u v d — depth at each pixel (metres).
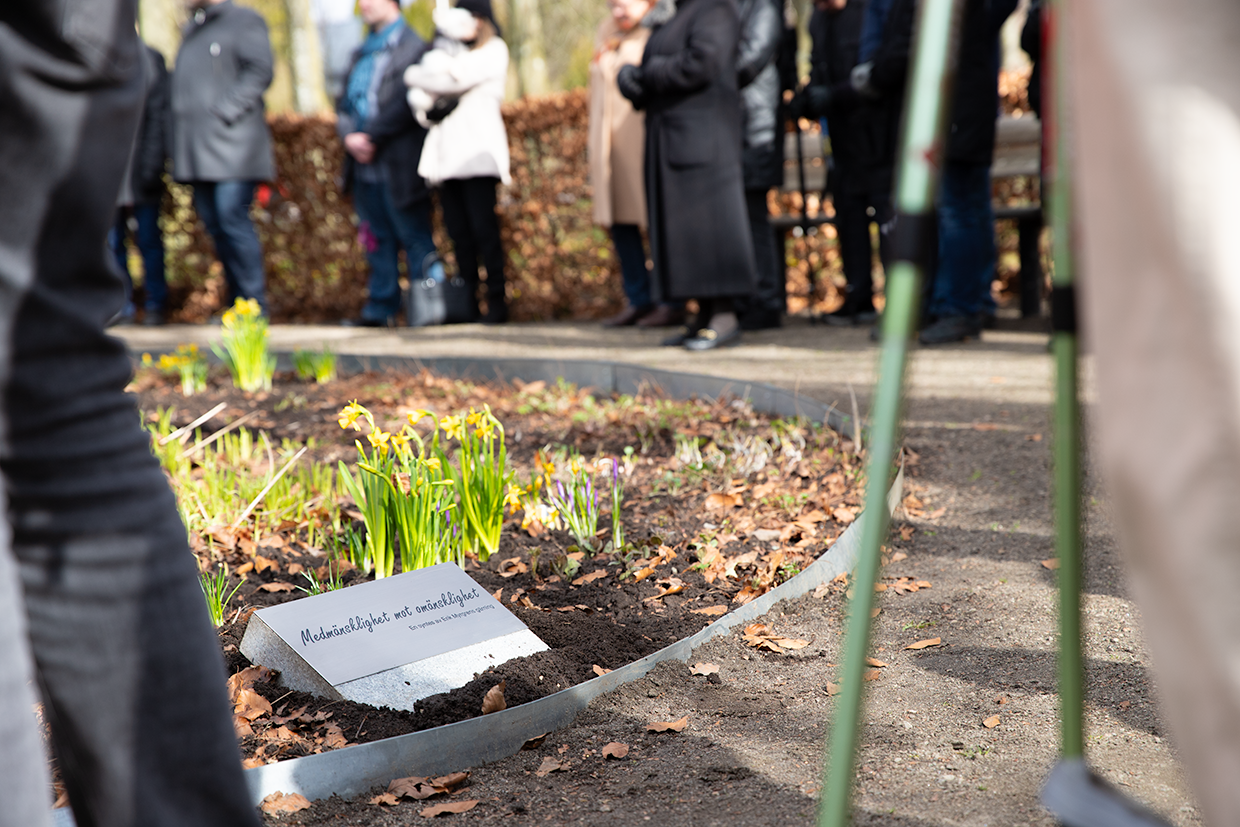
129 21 1.27
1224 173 0.65
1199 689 0.69
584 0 22.53
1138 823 0.91
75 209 1.23
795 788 1.86
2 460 1.21
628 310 8.41
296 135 10.33
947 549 3.21
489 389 5.91
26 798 1.07
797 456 4.01
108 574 1.24
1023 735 2.04
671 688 2.31
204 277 10.77
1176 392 0.67
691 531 3.34
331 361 6.33
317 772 1.89
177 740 1.27
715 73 6.00
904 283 1.10
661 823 1.77
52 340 1.22
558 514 3.35
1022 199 8.45
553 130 9.34
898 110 6.22
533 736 2.11
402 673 2.27
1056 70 1.14
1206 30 0.67
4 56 1.16
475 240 9.00
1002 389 5.18
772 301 7.59
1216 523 0.66
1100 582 2.84
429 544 2.87
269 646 2.33
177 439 4.29
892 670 2.40
